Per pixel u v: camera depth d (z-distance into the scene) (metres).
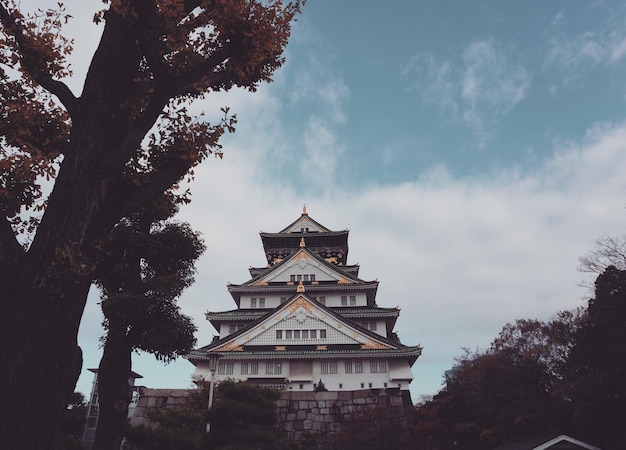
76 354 6.55
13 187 8.50
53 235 6.39
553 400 31.34
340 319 43.56
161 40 8.76
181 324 13.47
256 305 50.78
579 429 28.72
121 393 12.21
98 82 7.57
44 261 6.18
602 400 26.02
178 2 7.48
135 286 13.06
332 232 60.50
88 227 6.66
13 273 6.06
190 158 8.52
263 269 59.06
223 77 8.88
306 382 40.12
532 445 24.95
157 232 14.34
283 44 9.34
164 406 32.78
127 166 8.80
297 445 19.03
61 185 6.81
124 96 7.92
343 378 40.41
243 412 17.94
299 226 64.00
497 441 33.97
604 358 25.94
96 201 6.86
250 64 8.70
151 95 7.99
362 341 42.31
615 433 26.47
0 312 5.88
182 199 12.12
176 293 13.44
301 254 54.44
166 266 14.31
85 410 21.33
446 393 40.16
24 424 5.50
